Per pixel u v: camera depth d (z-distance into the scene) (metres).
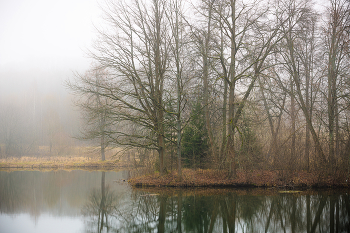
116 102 20.81
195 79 21.80
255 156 21.23
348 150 18.72
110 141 20.31
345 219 13.18
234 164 20.70
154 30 21.36
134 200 17.16
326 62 21.59
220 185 20.05
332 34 20.80
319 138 20.72
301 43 23.03
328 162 19.67
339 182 19.27
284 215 13.84
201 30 20.48
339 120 20.02
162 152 22.05
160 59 21.33
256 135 22.36
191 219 13.35
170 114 21.20
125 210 15.55
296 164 21.08
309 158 22.30
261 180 20.38
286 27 20.59
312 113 22.47
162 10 21.23
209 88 21.98
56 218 14.12
